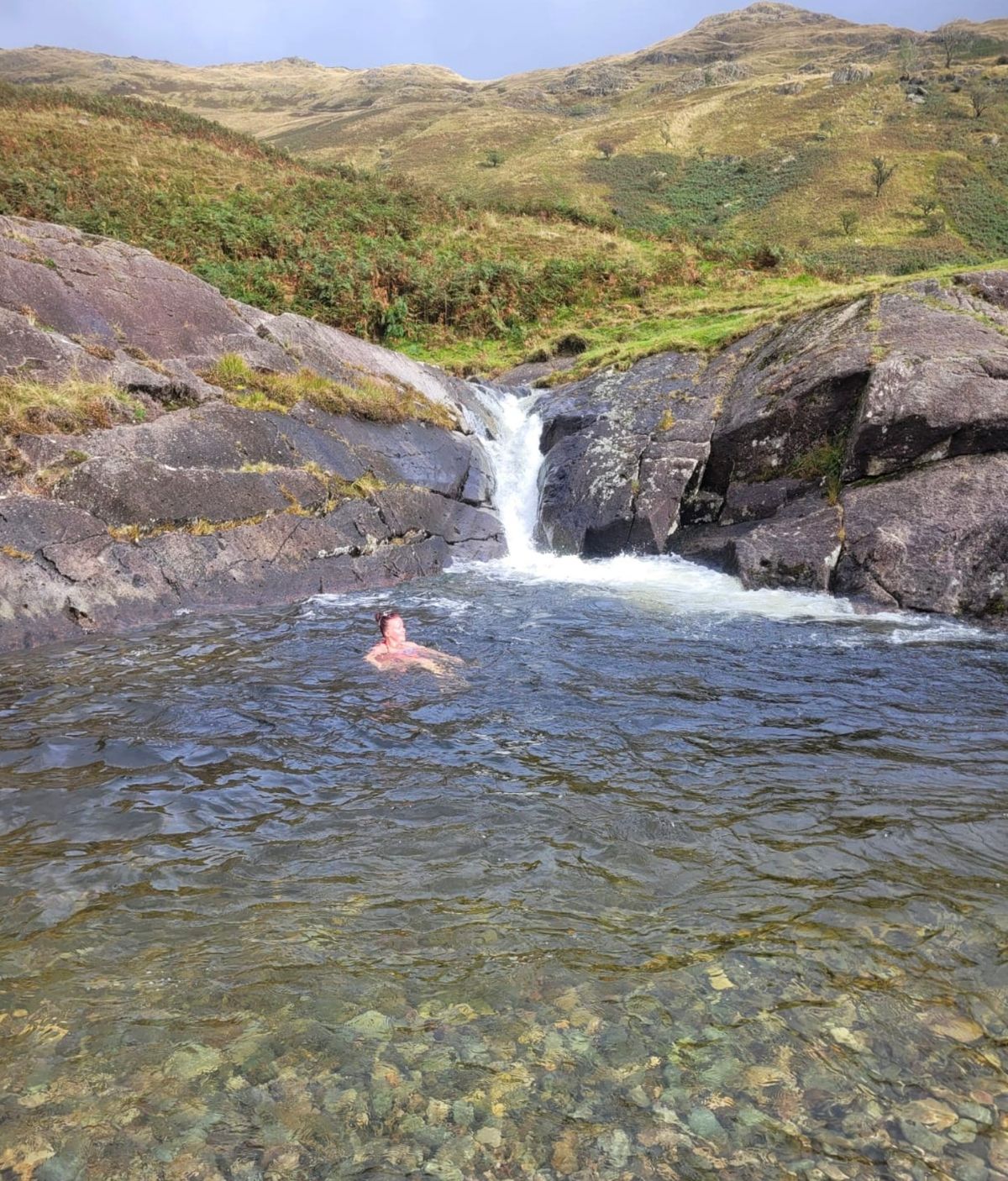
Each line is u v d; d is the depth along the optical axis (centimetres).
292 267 2320
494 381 1966
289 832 471
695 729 606
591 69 15675
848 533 1002
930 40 11331
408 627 862
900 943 368
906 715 629
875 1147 271
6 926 382
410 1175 263
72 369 1081
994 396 1017
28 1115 282
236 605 937
